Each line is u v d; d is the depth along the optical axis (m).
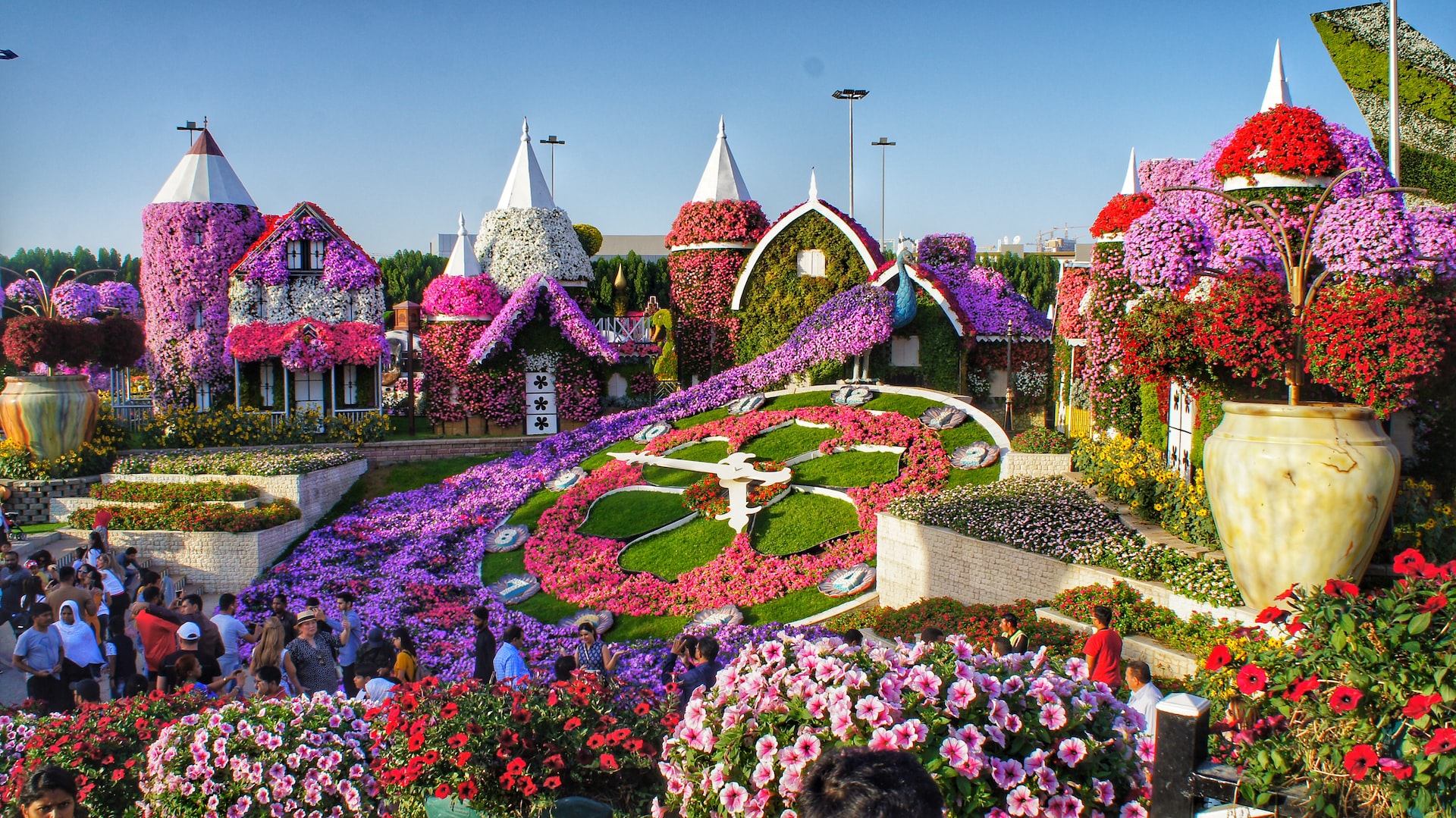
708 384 29.23
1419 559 5.74
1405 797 5.00
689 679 10.02
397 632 13.15
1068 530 14.72
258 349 30.59
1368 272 11.59
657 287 49.66
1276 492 9.98
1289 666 5.75
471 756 7.10
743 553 19.19
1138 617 12.16
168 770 7.88
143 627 12.61
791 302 33.44
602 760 7.14
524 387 32.84
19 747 8.75
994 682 5.41
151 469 25.09
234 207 31.97
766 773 5.20
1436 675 5.06
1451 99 16.67
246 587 21.78
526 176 36.91
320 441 30.03
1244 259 14.02
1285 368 11.27
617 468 24.73
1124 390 20.69
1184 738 5.06
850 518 19.81
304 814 7.82
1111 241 20.86
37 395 25.03
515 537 22.47
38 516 24.44
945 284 31.52
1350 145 14.17
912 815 3.60
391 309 55.09
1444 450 12.88
